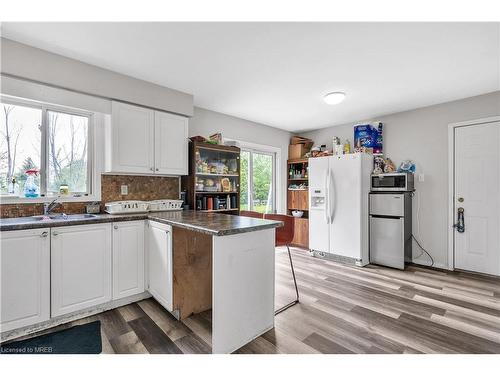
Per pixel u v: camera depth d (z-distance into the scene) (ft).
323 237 13.34
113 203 8.63
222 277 5.47
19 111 7.82
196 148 10.84
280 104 11.85
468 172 11.00
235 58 7.70
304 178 15.89
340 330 6.48
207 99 11.19
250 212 9.75
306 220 15.44
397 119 13.09
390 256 11.78
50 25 6.10
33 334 6.25
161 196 10.73
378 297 8.46
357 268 11.65
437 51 7.21
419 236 12.34
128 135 8.94
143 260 8.11
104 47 7.10
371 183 12.73
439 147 11.76
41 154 8.13
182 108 10.34
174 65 8.13
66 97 7.74
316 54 7.42
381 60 7.75
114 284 7.52
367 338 6.12
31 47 7.01
